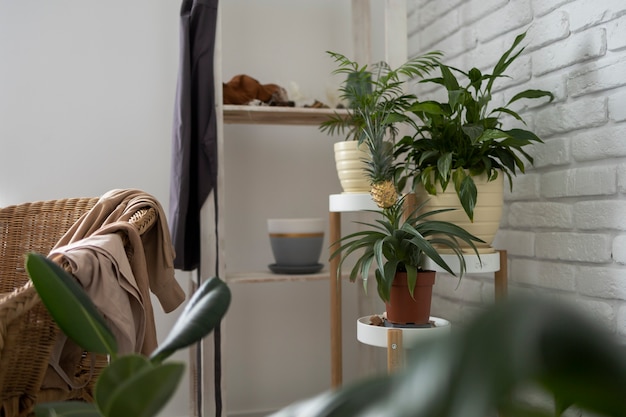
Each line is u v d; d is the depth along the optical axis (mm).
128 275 1651
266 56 2979
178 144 2402
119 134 2820
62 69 2764
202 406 2422
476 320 184
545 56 2012
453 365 179
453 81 1943
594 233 1836
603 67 1787
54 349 1652
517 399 193
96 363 1784
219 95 2391
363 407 220
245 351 2959
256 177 2975
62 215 2279
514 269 2184
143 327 1698
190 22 2432
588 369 178
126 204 1964
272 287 2990
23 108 2727
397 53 2598
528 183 2109
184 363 525
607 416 186
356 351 3068
